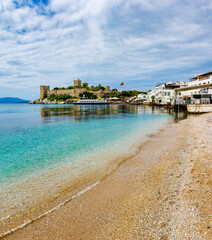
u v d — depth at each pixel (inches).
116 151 438.3
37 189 246.2
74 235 149.1
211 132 569.3
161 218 156.0
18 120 1327.5
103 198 210.1
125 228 150.3
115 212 177.9
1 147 518.3
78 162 365.1
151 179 252.8
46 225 165.6
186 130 696.4
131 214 170.6
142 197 202.7
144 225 150.4
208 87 1695.4
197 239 122.4
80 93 6284.5
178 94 2351.1
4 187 255.9
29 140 613.9
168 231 136.9
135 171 294.0
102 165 338.3
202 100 1483.8
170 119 1242.0
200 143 435.2
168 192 203.8
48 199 216.2
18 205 204.8
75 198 214.4
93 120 1251.2
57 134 724.0
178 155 360.2
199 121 924.6
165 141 518.9
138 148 453.7
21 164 363.6
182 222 144.4
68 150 469.1
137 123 1042.1
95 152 439.2
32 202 210.8
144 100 4434.1
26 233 155.9
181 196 187.9
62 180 275.3
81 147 497.7
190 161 306.5
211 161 290.7
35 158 405.4
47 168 335.9
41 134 729.6
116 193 220.5
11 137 673.0
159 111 2225.6
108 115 1690.5
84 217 173.8
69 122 1152.2
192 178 230.5
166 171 276.5
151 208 176.2
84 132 757.3
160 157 362.3
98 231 151.2
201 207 160.4
